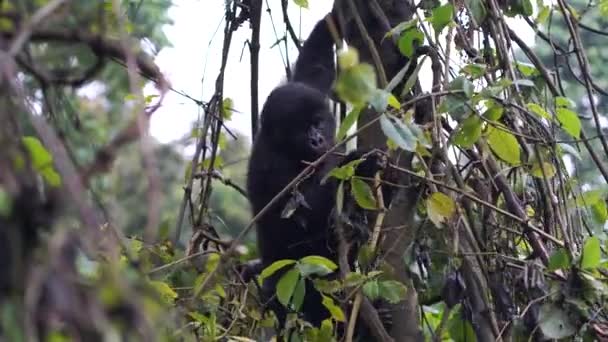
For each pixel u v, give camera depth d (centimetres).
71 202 127
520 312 328
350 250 360
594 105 340
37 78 159
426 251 335
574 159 367
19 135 136
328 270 304
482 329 326
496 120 327
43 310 116
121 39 155
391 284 299
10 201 123
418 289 341
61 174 128
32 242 124
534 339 312
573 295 298
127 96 201
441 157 334
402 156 339
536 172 338
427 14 373
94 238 124
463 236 342
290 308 373
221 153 505
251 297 388
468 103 309
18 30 144
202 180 414
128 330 119
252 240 545
